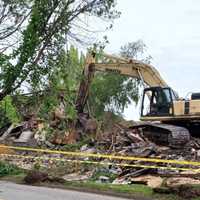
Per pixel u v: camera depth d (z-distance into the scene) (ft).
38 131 117.29
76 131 112.98
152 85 118.83
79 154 90.89
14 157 105.29
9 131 121.70
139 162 85.56
